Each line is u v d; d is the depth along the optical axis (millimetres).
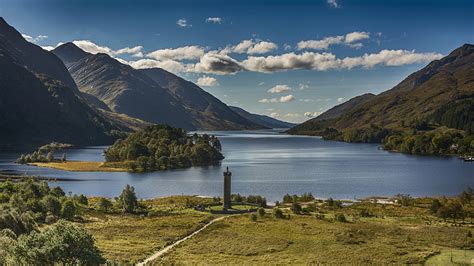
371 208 144625
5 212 98438
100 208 143000
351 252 87625
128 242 97125
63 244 59281
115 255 84625
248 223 116875
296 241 97500
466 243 94812
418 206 148250
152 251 89812
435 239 98500
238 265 78000
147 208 147375
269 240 98312
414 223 118438
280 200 173000
